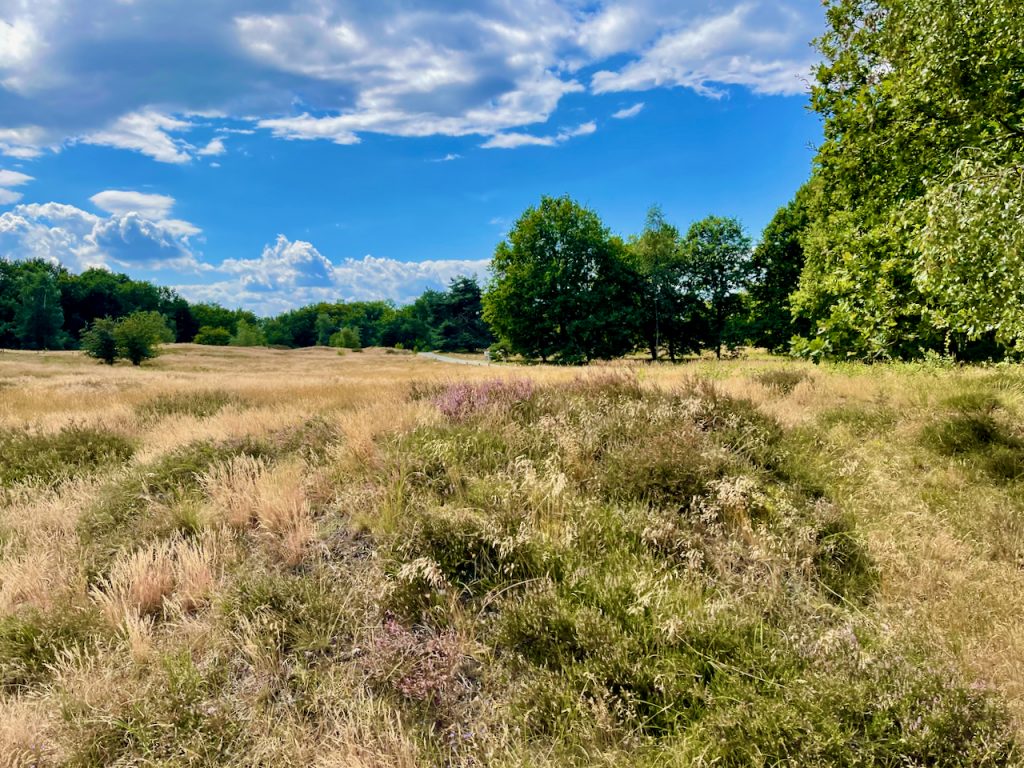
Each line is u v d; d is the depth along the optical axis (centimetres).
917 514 413
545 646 275
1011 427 577
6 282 8550
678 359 4131
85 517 450
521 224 4206
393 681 261
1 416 972
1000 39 549
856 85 853
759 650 258
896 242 801
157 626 318
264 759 227
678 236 4331
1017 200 405
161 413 981
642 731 230
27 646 297
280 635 295
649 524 383
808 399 841
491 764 211
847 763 194
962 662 254
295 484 470
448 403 700
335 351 8275
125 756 230
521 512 393
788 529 381
